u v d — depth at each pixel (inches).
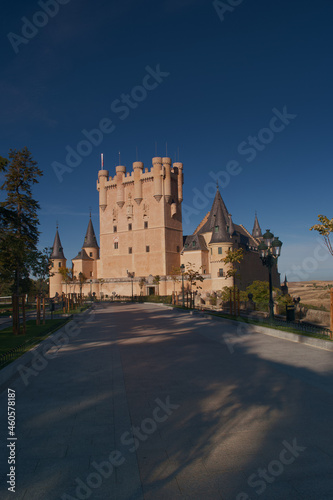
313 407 277.4
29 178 1656.0
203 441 224.2
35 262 1128.8
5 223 834.2
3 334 781.3
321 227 631.8
